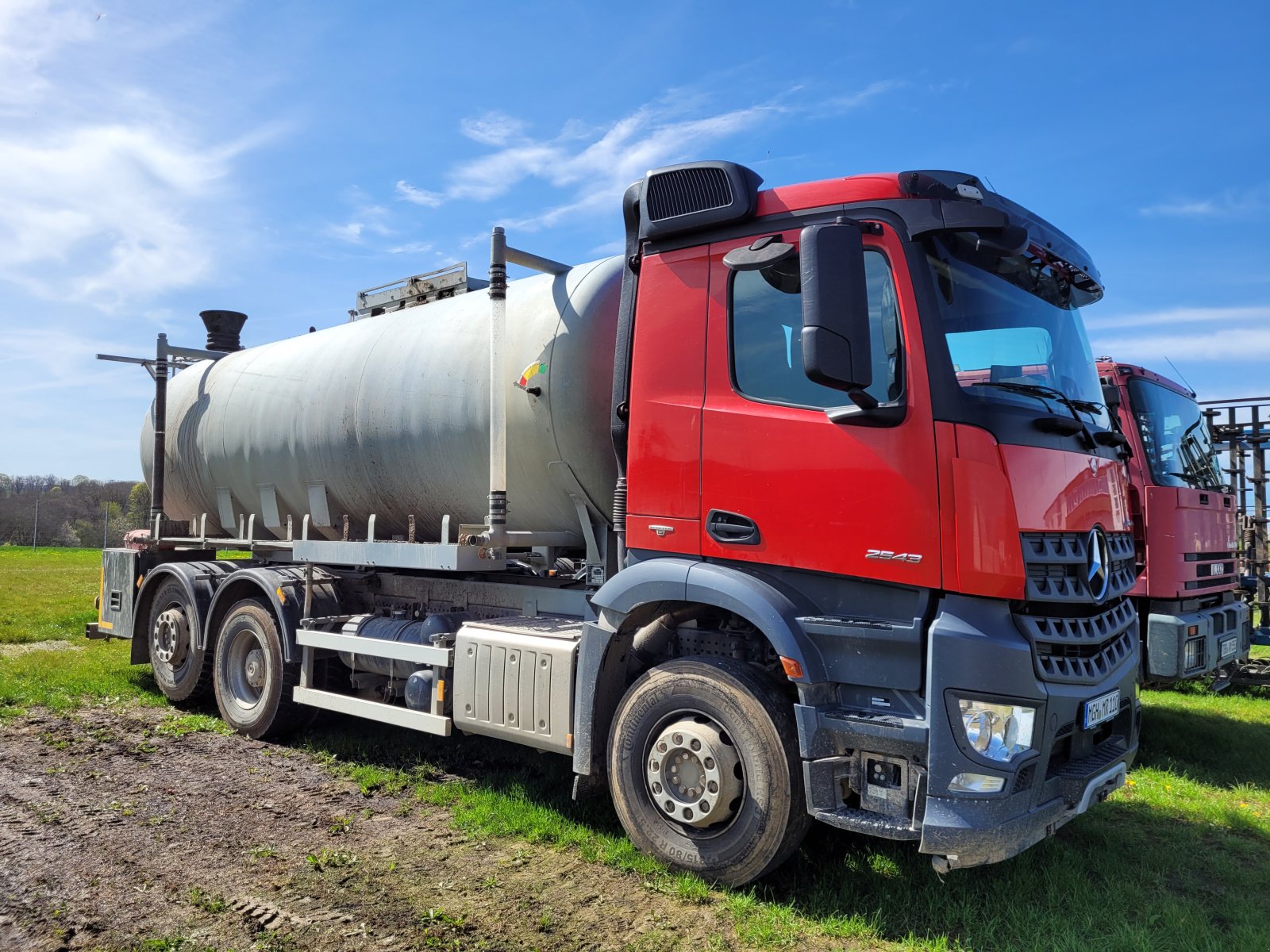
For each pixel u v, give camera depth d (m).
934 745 3.17
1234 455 9.62
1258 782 5.76
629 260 4.37
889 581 3.36
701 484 3.87
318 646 5.79
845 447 3.48
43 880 3.76
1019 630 3.26
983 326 3.58
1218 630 7.17
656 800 3.84
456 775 5.38
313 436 6.24
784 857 3.54
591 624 4.15
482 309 5.52
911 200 3.52
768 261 3.55
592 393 4.69
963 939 3.37
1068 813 3.36
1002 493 3.23
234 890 3.68
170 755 5.76
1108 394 6.34
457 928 3.36
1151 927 3.49
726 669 3.69
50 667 8.49
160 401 7.93
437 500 5.61
